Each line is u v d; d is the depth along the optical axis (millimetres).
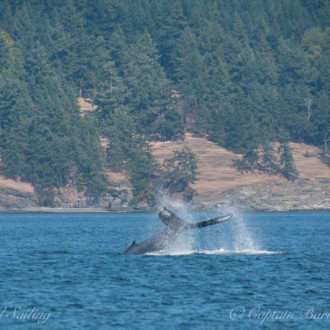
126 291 122562
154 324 98750
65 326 97875
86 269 149250
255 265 155000
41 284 130250
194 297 117312
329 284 130375
